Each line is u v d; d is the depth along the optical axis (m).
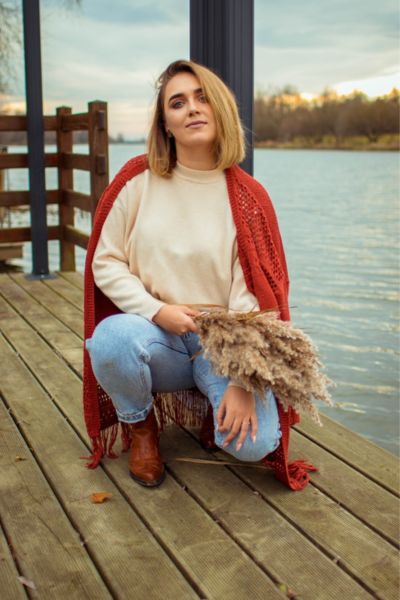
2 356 3.48
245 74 2.92
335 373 4.51
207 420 2.39
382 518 2.01
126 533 1.94
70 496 2.13
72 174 5.83
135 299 2.09
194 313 2.04
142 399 2.16
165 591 1.70
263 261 2.08
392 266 8.33
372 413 3.90
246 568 1.79
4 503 2.09
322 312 6.09
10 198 5.67
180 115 2.01
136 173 2.16
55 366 3.33
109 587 1.72
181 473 2.26
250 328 1.91
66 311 4.44
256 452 2.07
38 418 2.71
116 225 2.16
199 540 1.90
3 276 5.60
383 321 5.79
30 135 5.47
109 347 2.05
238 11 2.87
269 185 22.59
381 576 1.76
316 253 9.35
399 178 25.83
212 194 2.10
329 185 22.58
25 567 1.79
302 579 1.75
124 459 2.36
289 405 2.07
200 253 2.08
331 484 2.21
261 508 2.07
